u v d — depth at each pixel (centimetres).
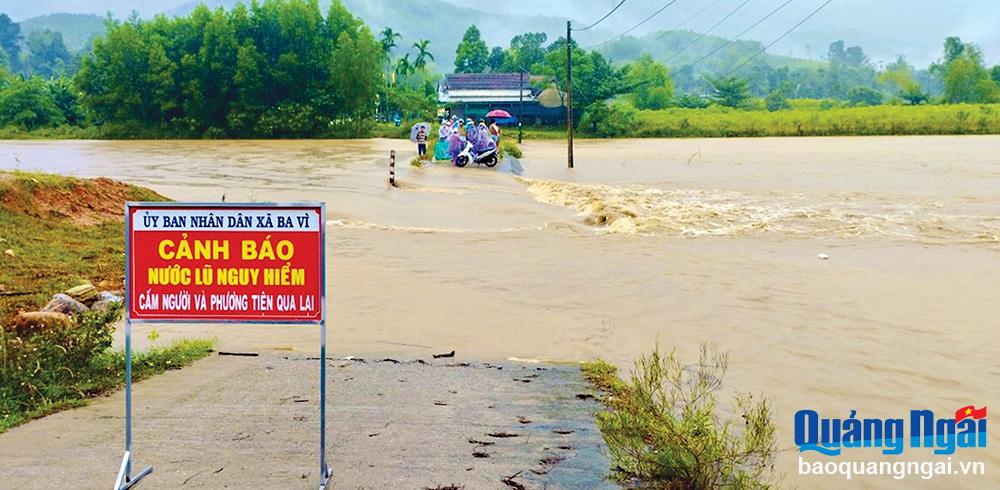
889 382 1227
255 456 817
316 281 734
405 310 1798
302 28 14262
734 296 1933
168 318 741
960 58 18738
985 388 1196
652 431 862
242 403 1031
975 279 2144
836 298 1900
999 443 960
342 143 11381
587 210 3744
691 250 2677
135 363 1245
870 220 3400
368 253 2598
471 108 15438
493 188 4909
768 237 2977
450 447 856
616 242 2862
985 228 3162
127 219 738
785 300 1880
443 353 1391
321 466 735
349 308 1819
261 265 736
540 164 7169
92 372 1178
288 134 13850
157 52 13938
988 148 9119
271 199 4138
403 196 4372
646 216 3512
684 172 6209
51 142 12644
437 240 2894
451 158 6397
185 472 769
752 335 1547
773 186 4991
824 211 3716
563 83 15212
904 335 1538
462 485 743
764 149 9550
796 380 1235
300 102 14150
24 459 807
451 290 2025
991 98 18388
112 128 14100
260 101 14050
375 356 1374
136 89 14138
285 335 1560
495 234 3058
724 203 4050
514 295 1967
